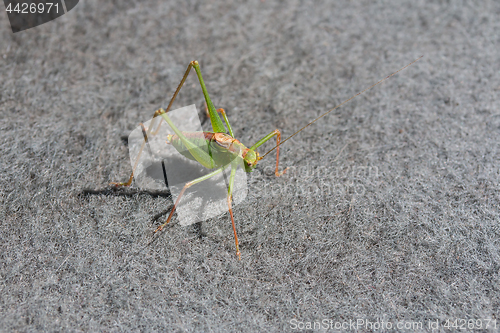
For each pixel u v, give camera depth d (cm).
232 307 18
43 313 18
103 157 20
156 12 22
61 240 19
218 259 19
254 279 19
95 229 19
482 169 20
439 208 19
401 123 21
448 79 21
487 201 19
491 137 20
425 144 20
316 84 21
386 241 19
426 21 22
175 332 18
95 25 22
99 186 20
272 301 18
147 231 19
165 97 21
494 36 22
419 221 19
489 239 19
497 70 21
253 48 22
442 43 22
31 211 19
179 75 21
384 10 22
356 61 22
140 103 21
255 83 21
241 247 19
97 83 21
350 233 19
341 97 21
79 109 21
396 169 20
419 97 21
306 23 22
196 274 19
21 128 20
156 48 22
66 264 19
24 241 19
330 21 22
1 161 20
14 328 18
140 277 19
